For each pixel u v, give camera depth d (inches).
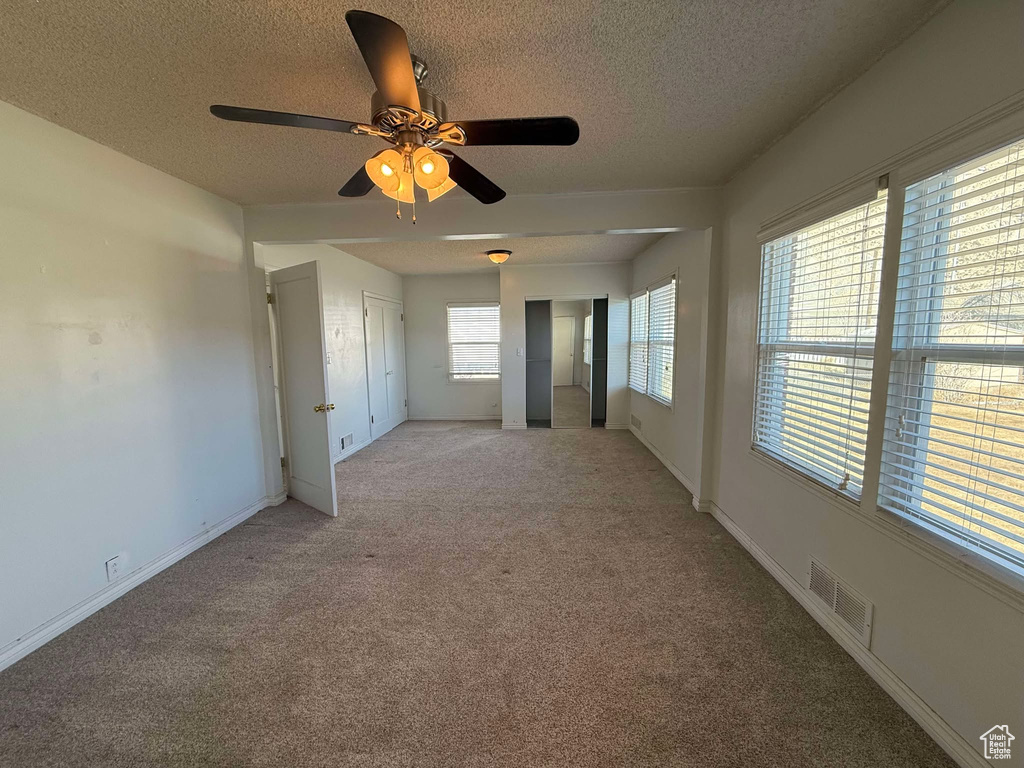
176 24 51.3
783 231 84.6
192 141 82.0
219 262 114.1
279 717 58.4
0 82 61.9
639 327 215.6
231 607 82.7
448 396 273.4
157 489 95.2
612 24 52.6
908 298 57.5
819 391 74.4
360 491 146.2
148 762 52.2
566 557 100.7
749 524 102.0
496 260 199.0
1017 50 42.7
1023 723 43.7
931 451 54.6
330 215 121.1
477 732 55.9
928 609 54.1
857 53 59.2
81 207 79.0
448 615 79.9
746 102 71.9
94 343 81.4
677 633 74.0
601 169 99.4
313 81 63.7
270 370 132.7
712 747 53.3
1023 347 44.5
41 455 72.4
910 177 55.6
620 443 210.2
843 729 55.3
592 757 52.2
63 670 66.7
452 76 63.6
